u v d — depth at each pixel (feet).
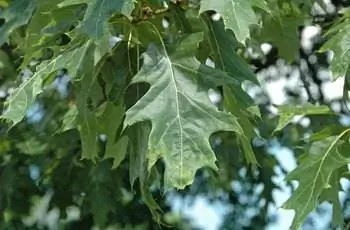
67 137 22.40
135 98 13.05
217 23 13.01
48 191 24.38
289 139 24.40
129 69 12.96
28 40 13.12
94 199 22.91
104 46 12.03
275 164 25.90
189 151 11.43
